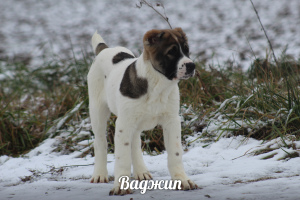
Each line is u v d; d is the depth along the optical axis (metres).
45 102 13.06
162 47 6.31
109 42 25.11
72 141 10.45
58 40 27.28
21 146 11.08
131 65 6.86
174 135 6.80
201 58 18.92
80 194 6.42
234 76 12.26
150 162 8.53
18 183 7.83
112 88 7.35
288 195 5.46
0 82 15.33
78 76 13.31
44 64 15.98
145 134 10.01
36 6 39.91
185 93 11.20
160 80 6.48
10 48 25.39
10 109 12.23
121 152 6.61
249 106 9.80
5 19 35.41
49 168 8.70
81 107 11.46
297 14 29.94
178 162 6.67
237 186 6.27
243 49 20.81
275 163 7.45
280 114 9.16
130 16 33.81
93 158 9.36
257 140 9.06
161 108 6.71
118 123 6.72
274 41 22.58
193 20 31.30
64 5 39.78
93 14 35.62
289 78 10.05
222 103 9.96
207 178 6.90
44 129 11.25
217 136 9.52
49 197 6.25
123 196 6.14
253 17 30.50
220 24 29.27
